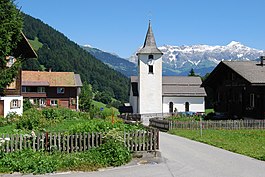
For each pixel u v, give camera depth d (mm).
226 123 38656
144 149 17375
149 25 76688
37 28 160125
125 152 15992
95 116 43156
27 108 52469
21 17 29766
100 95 124688
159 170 14664
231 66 46219
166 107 76438
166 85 78250
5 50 28734
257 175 13977
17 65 30891
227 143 24453
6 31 28203
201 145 23703
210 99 84500
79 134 16484
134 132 17234
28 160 14273
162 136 31109
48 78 85312
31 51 39625
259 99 42281
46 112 31938
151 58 74812
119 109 79938
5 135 15766
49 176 13203
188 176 13758
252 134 32250
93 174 13578
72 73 88375
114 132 16844
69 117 35750
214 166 15766
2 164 13961
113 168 14758
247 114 44844
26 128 24141
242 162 16812
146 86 74438
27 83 82062
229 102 49250
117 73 177375
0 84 30156
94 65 161750
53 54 137625
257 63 48125
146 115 68438
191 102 77312
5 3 28297
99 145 16609
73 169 14062
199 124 38406
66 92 85125
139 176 13539
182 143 24938
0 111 38094
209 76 51625
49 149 16047
